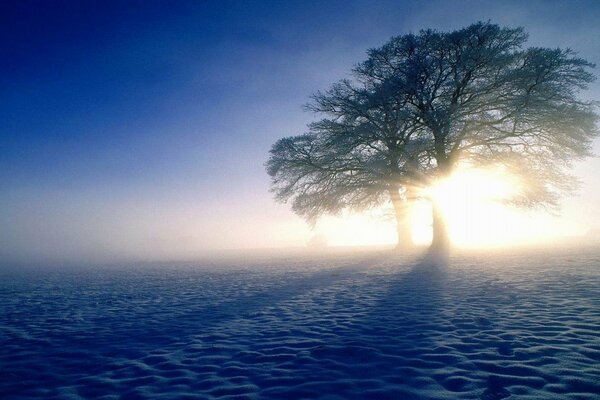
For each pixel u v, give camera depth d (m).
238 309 8.77
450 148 24.64
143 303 10.48
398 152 24.02
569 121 21.11
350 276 14.60
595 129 21.09
